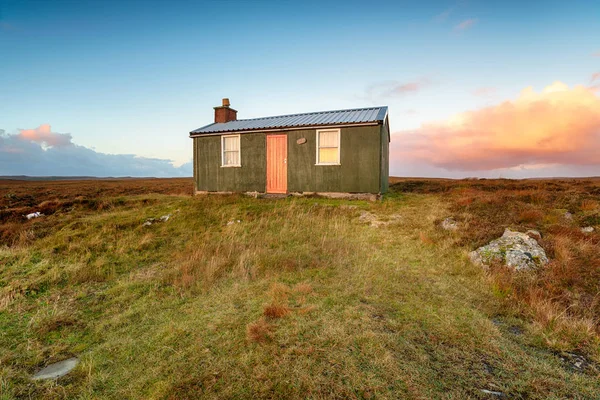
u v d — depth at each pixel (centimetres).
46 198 1941
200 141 1580
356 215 1017
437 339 344
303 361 299
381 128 1252
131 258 726
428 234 767
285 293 462
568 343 337
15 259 715
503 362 304
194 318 408
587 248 575
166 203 1360
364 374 280
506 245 604
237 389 267
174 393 265
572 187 1501
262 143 1443
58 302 503
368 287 485
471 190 1487
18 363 333
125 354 337
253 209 1139
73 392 282
